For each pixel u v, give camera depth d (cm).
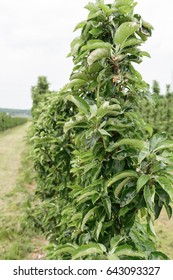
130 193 160
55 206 359
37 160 424
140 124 185
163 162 161
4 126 3203
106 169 175
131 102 191
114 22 183
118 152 168
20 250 471
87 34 188
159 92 1839
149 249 183
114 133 178
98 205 178
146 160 162
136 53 179
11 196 761
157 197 161
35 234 528
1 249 480
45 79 1709
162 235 532
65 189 336
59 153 312
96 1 189
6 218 589
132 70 186
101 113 164
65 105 310
